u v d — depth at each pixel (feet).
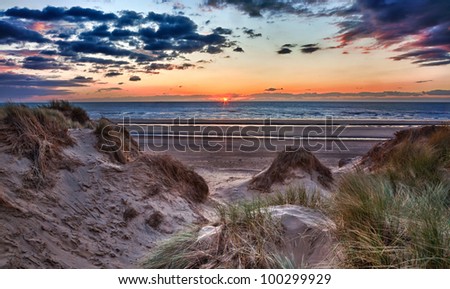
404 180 16.25
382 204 10.56
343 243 9.18
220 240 10.80
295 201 14.29
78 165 18.21
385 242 9.02
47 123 19.38
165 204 19.80
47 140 17.90
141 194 19.07
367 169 32.45
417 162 18.48
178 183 23.30
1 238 11.42
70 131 22.15
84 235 14.47
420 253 8.23
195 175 25.77
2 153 15.31
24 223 12.60
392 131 91.76
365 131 92.84
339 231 9.99
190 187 24.43
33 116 18.54
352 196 11.80
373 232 9.28
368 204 10.38
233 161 51.37
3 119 17.08
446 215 10.30
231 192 31.32
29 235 12.31
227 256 10.06
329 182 30.66
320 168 31.91
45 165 16.28
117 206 17.25
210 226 12.85
